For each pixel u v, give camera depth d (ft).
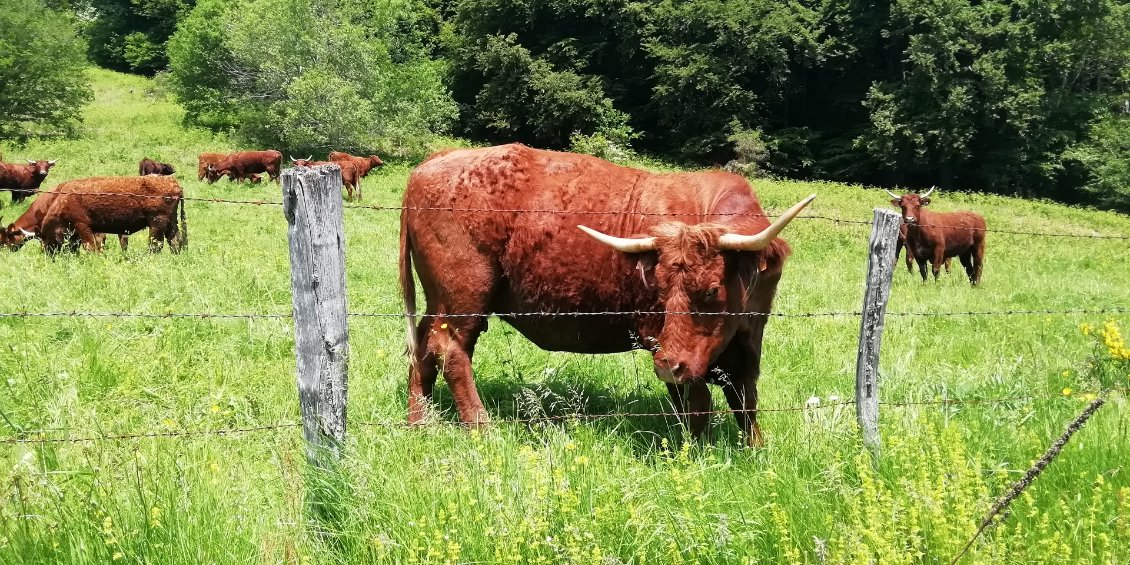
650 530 11.75
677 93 171.22
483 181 18.71
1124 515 11.49
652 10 179.52
